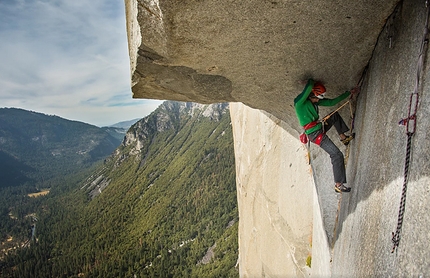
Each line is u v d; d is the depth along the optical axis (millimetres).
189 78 4379
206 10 2924
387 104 2877
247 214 11172
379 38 3207
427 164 1986
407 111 2400
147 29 3266
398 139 2518
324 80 4031
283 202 7586
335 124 4168
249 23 3082
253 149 10297
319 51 3498
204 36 3266
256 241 9930
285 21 3059
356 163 3801
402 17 2713
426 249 1824
